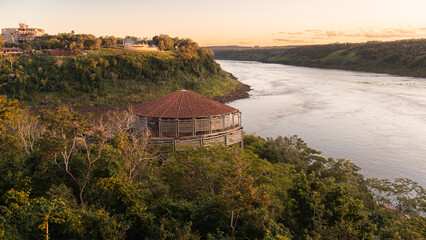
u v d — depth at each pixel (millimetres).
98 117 93812
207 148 33406
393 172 48469
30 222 15086
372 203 30875
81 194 21078
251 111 94000
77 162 22312
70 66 121938
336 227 18469
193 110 37531
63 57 129625
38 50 149000
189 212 21484
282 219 21875
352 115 85062
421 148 58344
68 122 20859
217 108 39281
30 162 23859
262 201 19000
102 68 126500
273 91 134500
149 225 19484
